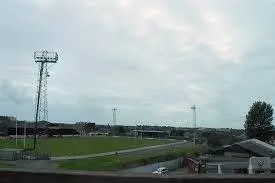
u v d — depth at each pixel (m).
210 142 128.12
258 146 79.06
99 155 86.69
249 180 6.58
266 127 117.06
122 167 66.81
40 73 95.00
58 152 91.38
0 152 68.94
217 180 6.51
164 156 85.88
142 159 77.38
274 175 6.77
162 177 6.46
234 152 76.56
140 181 6.50
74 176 6.69
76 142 134.38
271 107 118.25
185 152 97.94
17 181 6.94
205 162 55.22
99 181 6.61
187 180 6.46
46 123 153.88
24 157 70.94
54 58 93.44
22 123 159.50
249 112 119.12
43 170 6.98
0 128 154.38
